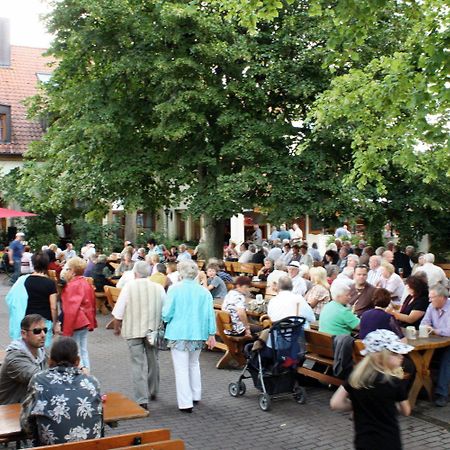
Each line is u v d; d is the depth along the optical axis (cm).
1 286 2525
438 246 2325
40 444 492
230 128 1945
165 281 1403
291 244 2238
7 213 2034
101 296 1742
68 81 2134
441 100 918
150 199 2131
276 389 891
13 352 629
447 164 1181
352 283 1108
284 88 1866
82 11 1961
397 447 452
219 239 2170
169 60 1853
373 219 2064
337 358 842
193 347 871
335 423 814
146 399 859
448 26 973
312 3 958
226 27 1856
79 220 3103
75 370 510
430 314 945
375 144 1165
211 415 851
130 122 1958
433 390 920
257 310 1187
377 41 1809
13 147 3491
